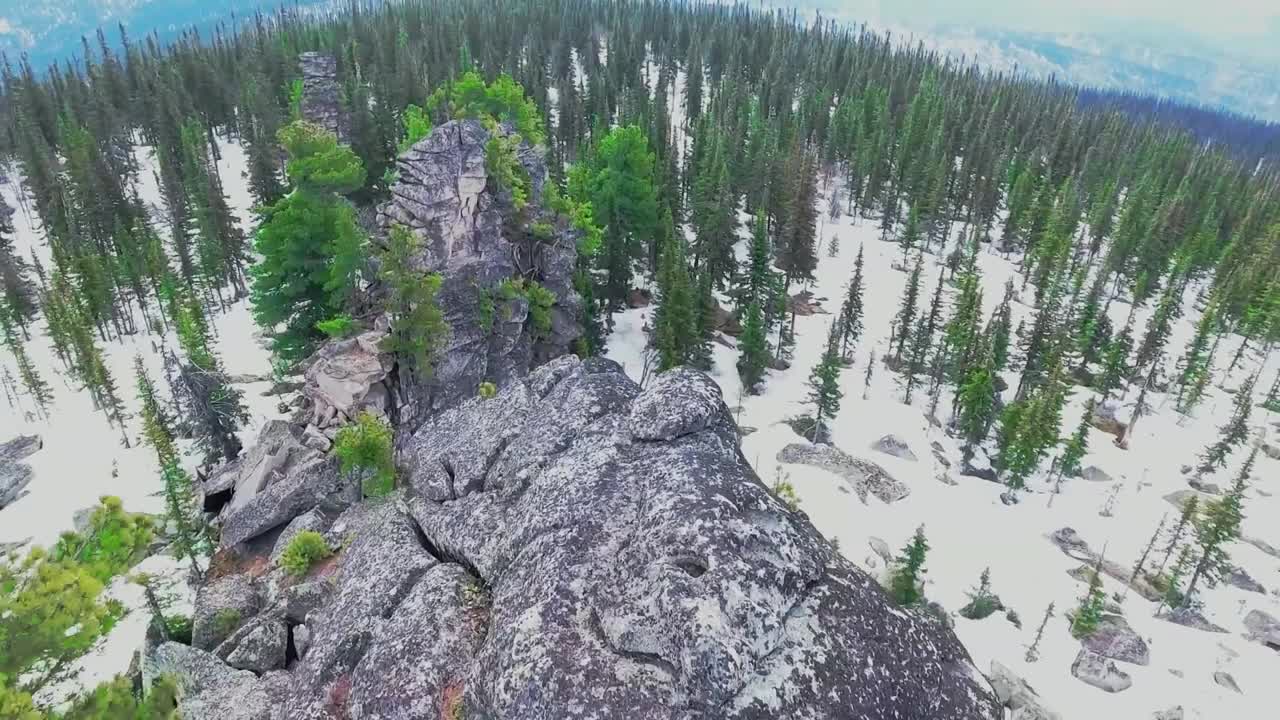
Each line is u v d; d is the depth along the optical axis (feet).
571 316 193.47
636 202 234.38
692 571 42.19
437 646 47.39
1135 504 214.07
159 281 261.44
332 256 156.66
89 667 121.70
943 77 618.44
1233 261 335.47
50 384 245.45
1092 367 287.89
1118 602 173.58
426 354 141.59
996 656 150.71
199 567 136.56
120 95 407.03
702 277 236.22
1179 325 323.98
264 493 107.65
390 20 548.31
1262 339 301.22
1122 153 470.39
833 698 38.01
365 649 51.72
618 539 47.21
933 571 174.91
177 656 69.36
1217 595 179.52
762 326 238.89
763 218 235.40
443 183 159.63
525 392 79.36
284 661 67.72
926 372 257.55
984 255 370.73
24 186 334.85
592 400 67.05
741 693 37.22
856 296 256.52
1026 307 320.91
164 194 311.27
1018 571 178.70
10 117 383.04
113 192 287.07
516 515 55.16
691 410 55.72
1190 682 150.20
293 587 71.87
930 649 42.52
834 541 176.55
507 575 48.93
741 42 603.67
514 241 181.16
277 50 426.51
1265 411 269.44
